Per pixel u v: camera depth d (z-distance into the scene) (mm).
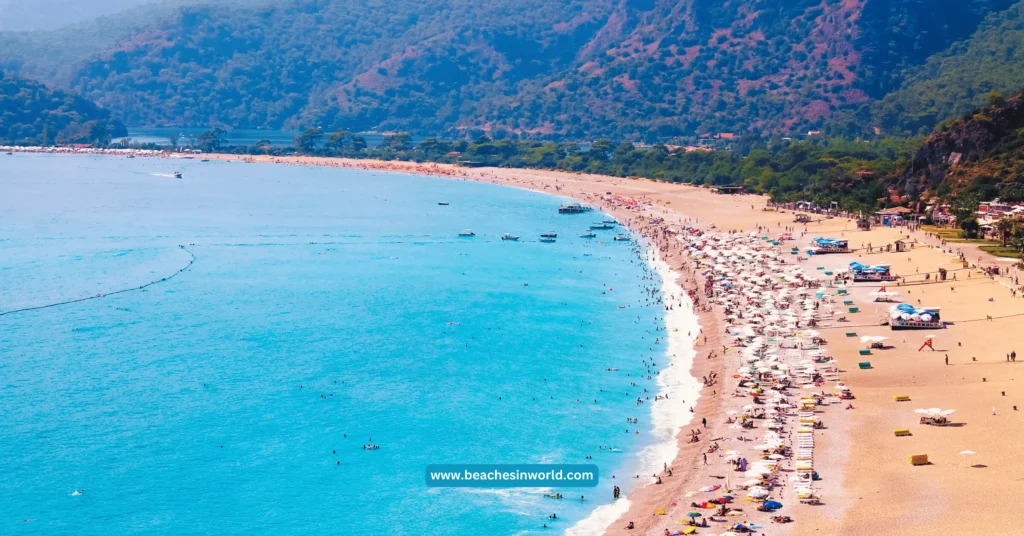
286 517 113875
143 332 190000
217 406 148250
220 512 115250
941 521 100812
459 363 169625
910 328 174500
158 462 128375
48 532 110125
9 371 164000
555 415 143750
